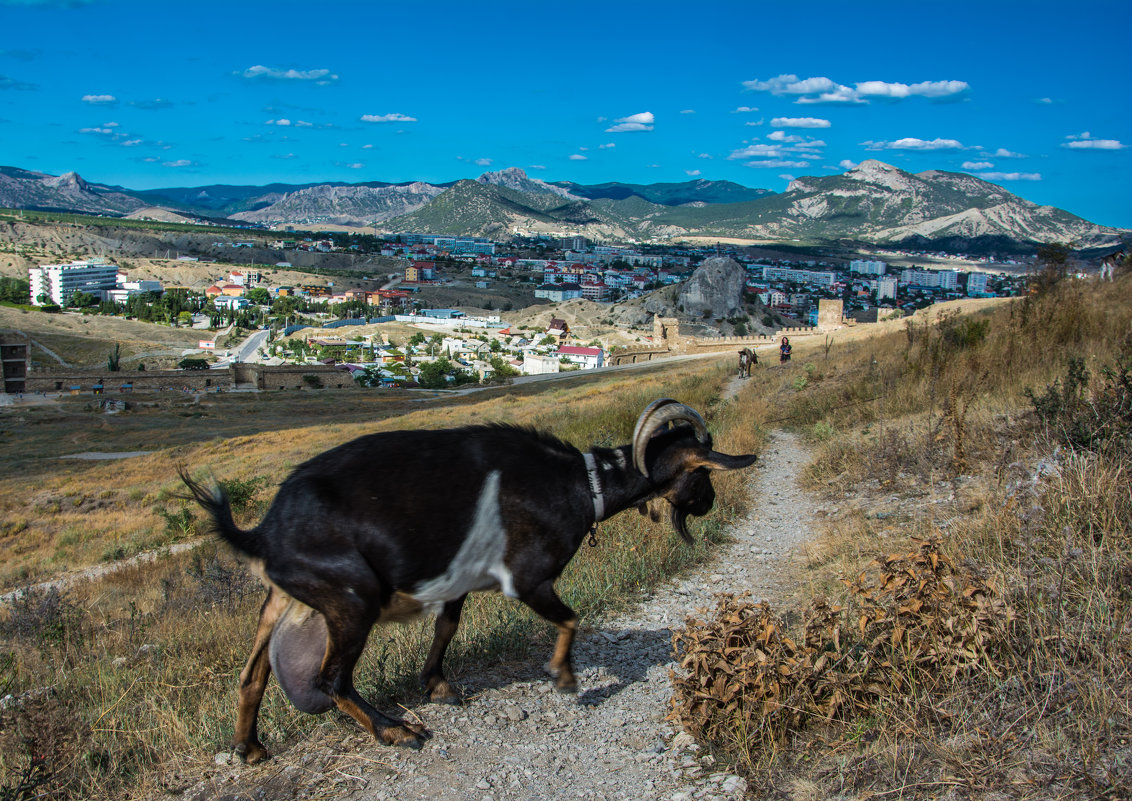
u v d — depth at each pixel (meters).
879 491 9.27
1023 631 3.77
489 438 3.67
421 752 3.78
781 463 12.87
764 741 3.61
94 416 64.00
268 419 59.66
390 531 3.32
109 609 11.30
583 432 15.52
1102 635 3.59
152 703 4.75
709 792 3.27
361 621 3.32
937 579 3.98
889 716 3.46
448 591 3.57
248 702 3.70
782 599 6.19
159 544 19.05
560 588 6.38
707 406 20.22
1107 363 9.82
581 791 3.41
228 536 3.37
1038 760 2.88
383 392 78.56
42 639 8.68
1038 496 5.77
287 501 3.33
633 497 3.94
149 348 157.50
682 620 5.92
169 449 40.94
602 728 4.05
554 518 3.69
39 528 24.53
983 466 8.41
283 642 3.44
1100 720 2.97
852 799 2.96
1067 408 7.92
